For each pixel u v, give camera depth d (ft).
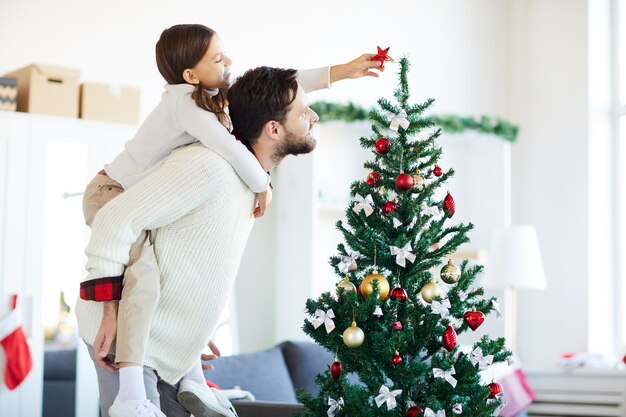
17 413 13.69
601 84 20.13
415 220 7.66
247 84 6.71
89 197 6.77
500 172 20.13
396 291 7.36
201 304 6.42
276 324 18.07
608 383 17.81
